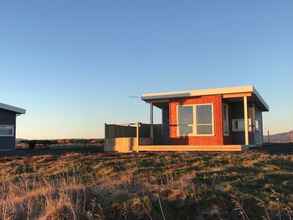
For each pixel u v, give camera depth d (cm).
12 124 2620
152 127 1933
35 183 923
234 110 1995
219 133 1716
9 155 1850
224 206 668
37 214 626
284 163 1112
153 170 1039
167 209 642
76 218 594
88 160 1284
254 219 639
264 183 829
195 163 1114
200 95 1759
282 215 656
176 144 1811
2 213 626
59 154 1653
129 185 763
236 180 845
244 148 1622
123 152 1659
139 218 614
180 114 1816
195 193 697
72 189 704
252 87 1647
